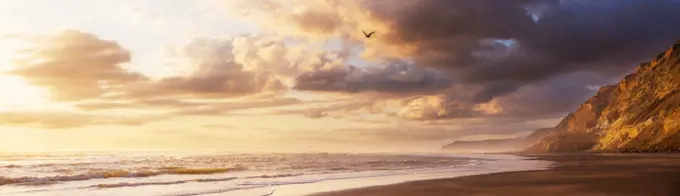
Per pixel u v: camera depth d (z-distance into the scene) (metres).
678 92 86.19
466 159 66.25
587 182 21.44
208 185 23.28
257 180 26.20
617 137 100.81
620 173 26.47
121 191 20.84
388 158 71.69
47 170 35.88
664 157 50.94
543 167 36.75
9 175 29.94
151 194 19.36
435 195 18.00
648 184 19.64
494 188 20.08
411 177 27.69
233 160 61.16
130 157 72.38
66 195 19.55
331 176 29.06
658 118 86.31
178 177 28.80
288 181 25.48
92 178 28.02
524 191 18.61
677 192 16.66
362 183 23.72
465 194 18.11
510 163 47.97
